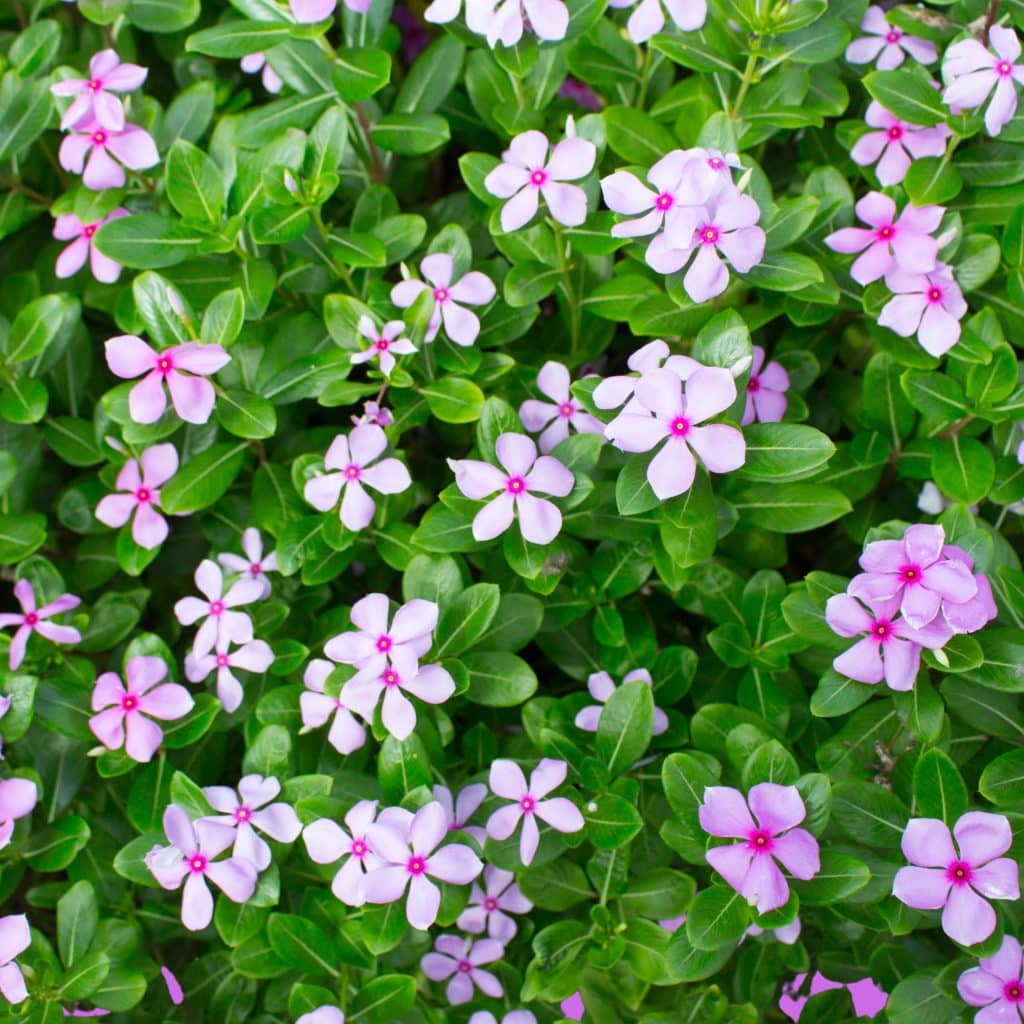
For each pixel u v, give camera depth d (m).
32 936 0.63
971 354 0.63
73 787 0.66
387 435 0.65
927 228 0.65
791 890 0.58
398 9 0.88
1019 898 0.59
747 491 0.64
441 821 0.59
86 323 0.77
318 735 0.66
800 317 0.66
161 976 0.66
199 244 0.66
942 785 0.58
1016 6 0.68
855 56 0.70
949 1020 0.58
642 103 0.72
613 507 0.64
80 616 0.67
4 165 0.75
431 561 0.62
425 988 0.66
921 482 0.70
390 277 0.70
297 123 0.69
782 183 0.74
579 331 0.70
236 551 0.68
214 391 0.64
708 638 0.64
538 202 0.63
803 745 0.65
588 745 0.64
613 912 0.63
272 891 0.62
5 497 0.70
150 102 0.71
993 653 0.59
